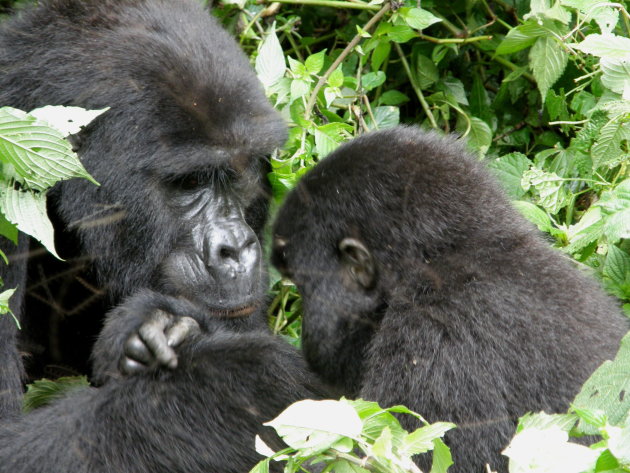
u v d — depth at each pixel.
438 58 14.56
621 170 12.09
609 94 12.30
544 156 13.50
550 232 11.70
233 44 11.41
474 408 8.61
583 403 7.85
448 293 9.30
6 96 10.41
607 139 11.77
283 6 15.30
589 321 9.25
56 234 10.66
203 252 10.57
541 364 8.74
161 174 10.34
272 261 10.95
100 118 10.30
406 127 10.88
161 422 9.19
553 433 6.80
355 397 10.41
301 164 12.47
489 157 13.91
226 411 9.33
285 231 10.65
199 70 10.45
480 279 9.31
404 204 9.95
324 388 10.41
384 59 14.52
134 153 10.27
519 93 14.77
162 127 10.23
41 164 8.86
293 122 12.97
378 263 9.98
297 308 12.77
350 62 14.86
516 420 8.54
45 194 9.95
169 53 10.48
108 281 10.74
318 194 10.38
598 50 11.55
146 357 9.52
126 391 9.33
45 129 8.71
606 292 10.85
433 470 7.32
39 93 10.38
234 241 10.57
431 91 15.14
